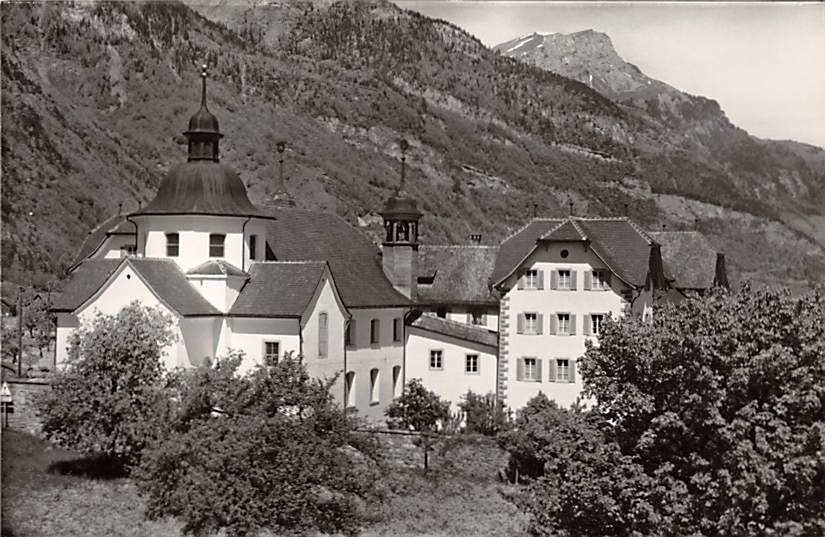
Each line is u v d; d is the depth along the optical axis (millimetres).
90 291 63344
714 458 42406
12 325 93188
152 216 65500
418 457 58188
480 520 50500
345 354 66750
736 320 43188
